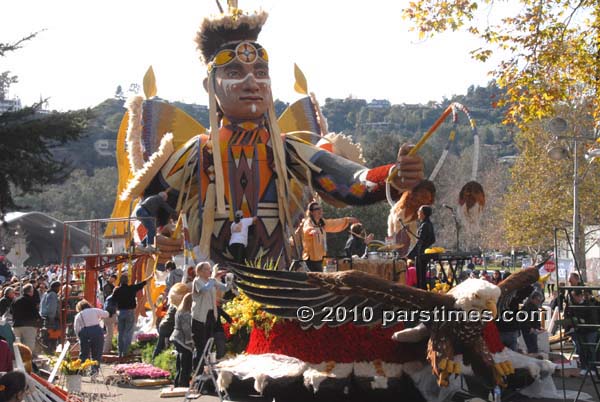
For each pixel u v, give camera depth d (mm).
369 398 13242
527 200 49781
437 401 12953
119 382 16344
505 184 59031
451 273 15766
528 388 14055
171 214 20953
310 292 12305
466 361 12242
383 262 14508
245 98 20281
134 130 22250
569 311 12578
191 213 20734
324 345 13156
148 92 22719
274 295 12414
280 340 13594
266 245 20156
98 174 121938
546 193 48094
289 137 21109
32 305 20672
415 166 15906
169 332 17719
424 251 14211
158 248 20812
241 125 20656
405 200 15961
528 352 16203
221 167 19984
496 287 12062
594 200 46656
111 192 117062
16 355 9875
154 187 21016
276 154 20422
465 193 14180
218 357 14750
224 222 20250
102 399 13938
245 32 20812
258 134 20688
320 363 13094
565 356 18406
